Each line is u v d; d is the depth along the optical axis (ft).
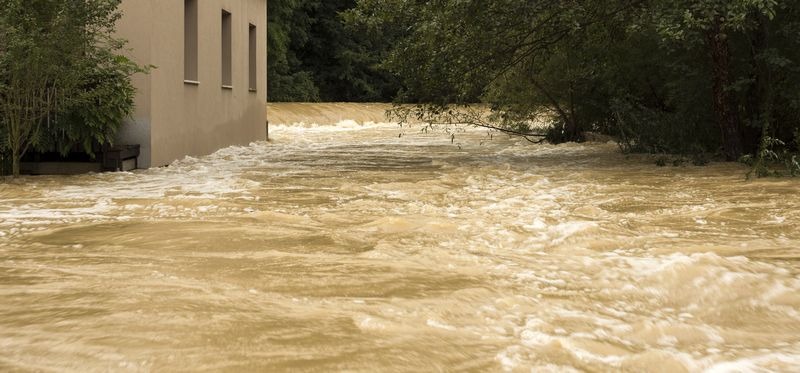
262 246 21.06
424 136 93.50
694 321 14.11
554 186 37.06
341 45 189.88
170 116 50.75
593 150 62.90
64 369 10.94
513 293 15.89
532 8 46.37
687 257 17.58
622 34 55.93
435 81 52.19
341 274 17.46
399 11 51.67
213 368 10.99
